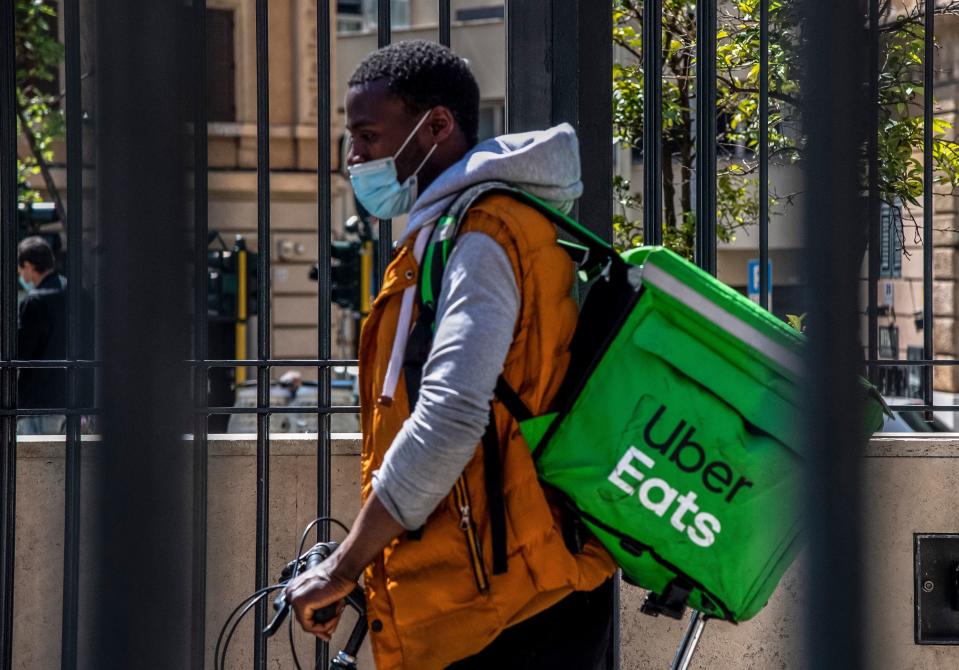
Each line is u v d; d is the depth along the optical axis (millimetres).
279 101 25734
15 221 4379
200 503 4301
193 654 4262
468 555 2846
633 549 2898
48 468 4512
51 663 4496
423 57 3055
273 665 4469
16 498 4480
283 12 25609
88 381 4469
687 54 6453
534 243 2863
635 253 2961
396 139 3053
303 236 26344
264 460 4363
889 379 7969
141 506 2883
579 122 4281
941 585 4523
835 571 2641
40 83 14938
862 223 2691
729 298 2873
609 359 2877
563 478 2863
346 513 4492
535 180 2973
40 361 4328
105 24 2885
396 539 2895
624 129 6422
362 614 3096
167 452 2902
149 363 2891
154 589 2891
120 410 2895
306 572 2908
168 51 2889
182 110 2904
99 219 2918
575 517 2955
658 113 4410
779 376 2869
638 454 2854
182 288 2916
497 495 2836
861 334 2654
